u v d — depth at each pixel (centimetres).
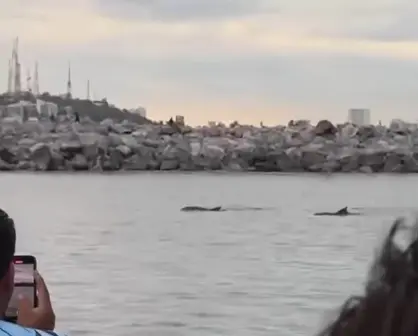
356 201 12194
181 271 4088
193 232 6881
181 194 14375
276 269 4150
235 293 3225
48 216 8906
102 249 5388
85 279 3719
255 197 13450
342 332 191
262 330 2459
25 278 518
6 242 452
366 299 191
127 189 15900
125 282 3612
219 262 4556
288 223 7912
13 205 10819
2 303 458
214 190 15762
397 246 195
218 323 2561
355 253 5003
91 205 11012
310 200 12612
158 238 6294
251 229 7206
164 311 2759
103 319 2614
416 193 14950
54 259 4703
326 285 3456
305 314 2711
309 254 5006
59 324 2542
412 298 185
